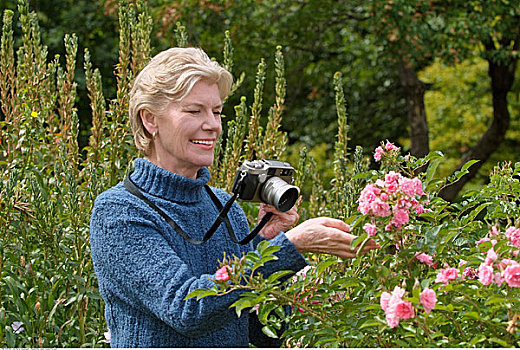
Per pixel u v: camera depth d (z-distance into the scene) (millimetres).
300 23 9328
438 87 11734
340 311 1868
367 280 1855
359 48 10602
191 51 1743
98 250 1655
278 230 1898
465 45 8117
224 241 1838
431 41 7895
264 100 9391
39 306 2451
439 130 11406
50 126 3393
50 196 2953
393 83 11156
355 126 11156
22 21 3408
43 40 9000
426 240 1680
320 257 2693
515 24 7891
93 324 2570
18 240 2850
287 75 9867
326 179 7930
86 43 9312
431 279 1600
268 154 3455
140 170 1779
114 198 1673
